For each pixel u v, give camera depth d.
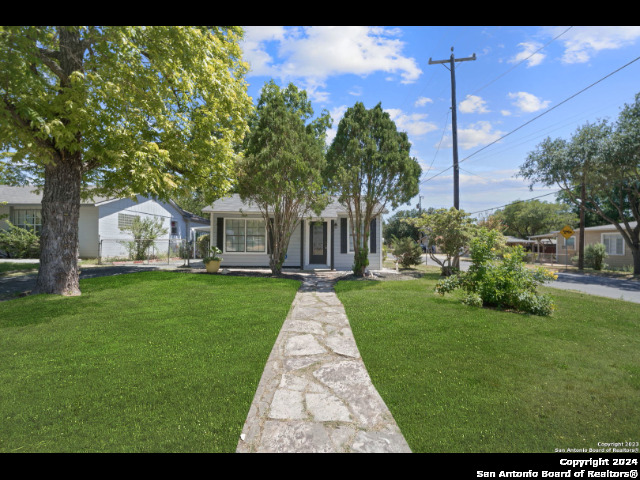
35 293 7.41
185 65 7.23
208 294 7.83
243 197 11.33
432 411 2.87
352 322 5.62
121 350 4.18
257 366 3.76
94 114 6.40
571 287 12.55
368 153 10.66
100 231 17.50
